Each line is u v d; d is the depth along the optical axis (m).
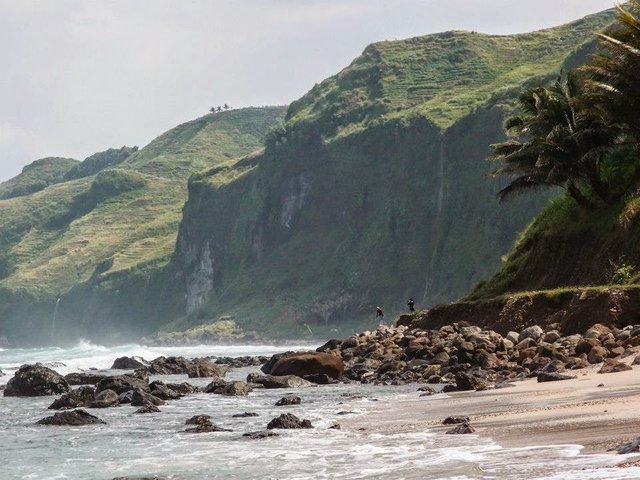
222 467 22.59
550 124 78.88
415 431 26.59
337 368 59.31
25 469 24.58
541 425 23.44
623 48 68.44
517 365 50.16
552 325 56.50
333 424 30.45
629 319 52.88
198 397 48.78
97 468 24.12
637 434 19.38
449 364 55.12
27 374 56.19
